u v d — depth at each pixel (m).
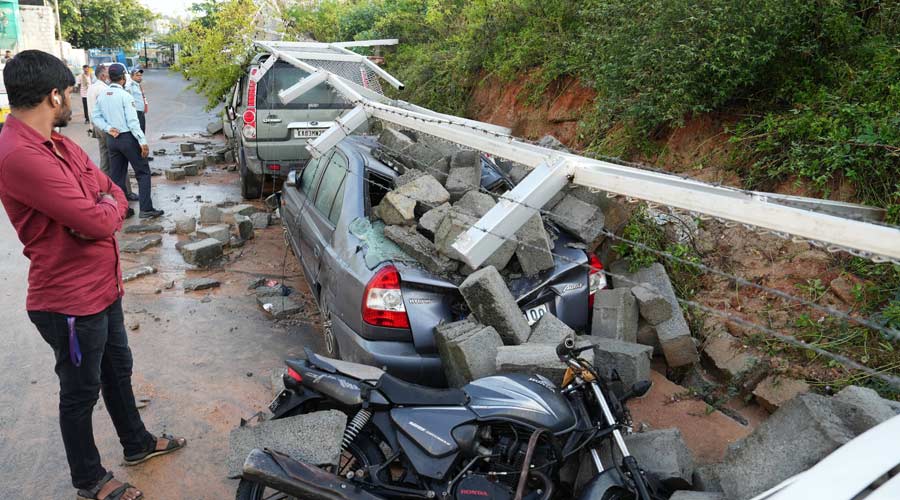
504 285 3.52
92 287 2.91
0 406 4.07
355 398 2.82
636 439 3.01
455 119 5.00
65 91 2.73
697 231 4.84
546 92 7.79
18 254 7.09
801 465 2.45
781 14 4.73
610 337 3.97
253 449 2.77
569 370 2.92
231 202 9.36
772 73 5.16
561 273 3.83
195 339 5.05
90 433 3.09
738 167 5.09
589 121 6.75
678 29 5.19
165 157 12.92
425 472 2.65
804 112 4.79
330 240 4.41
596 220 4.04
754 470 2.60
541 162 3.15
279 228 8.17
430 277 3.59
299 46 7.95
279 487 2.56
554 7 8.22
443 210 3.94
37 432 3.80
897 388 3.37
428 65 10.53
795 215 2.11
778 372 3.75
